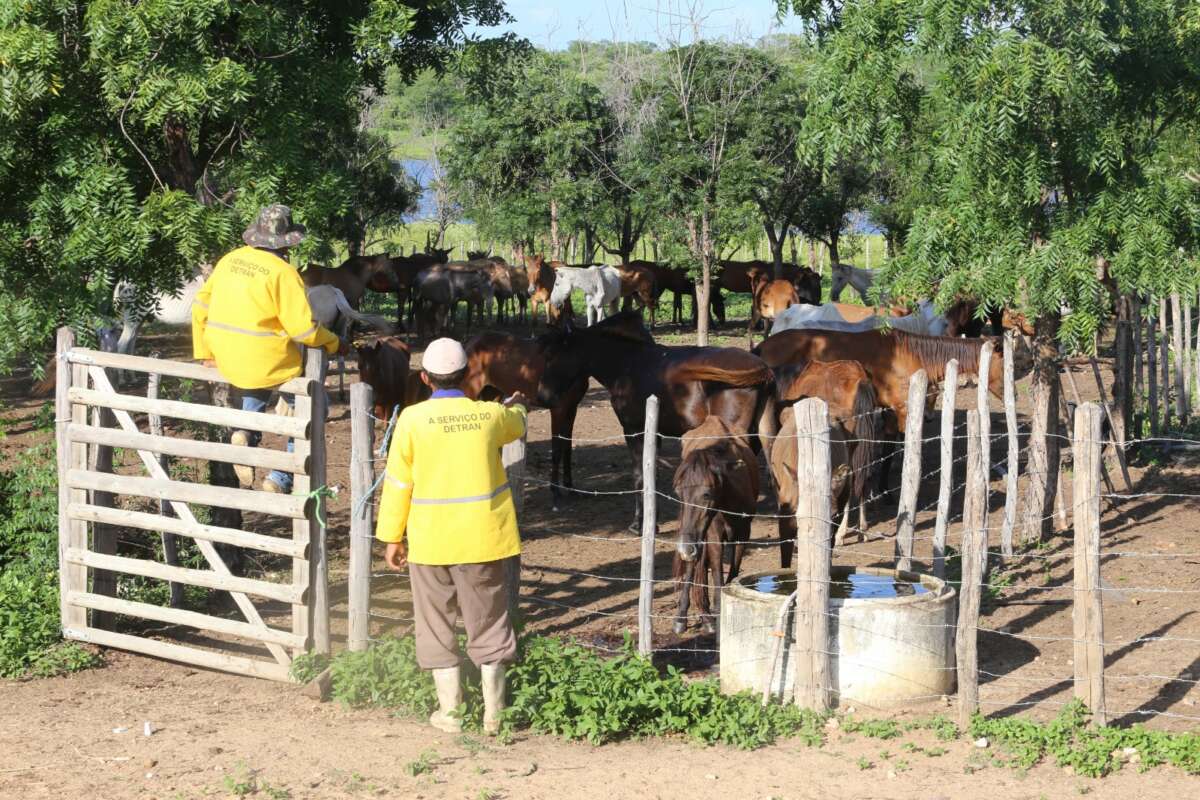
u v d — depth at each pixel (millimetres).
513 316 42125
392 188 44250
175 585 9164
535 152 40375
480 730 6531
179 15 8758
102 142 9555
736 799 5629
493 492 6324
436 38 12516
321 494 7441
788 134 30953
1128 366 14719
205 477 12492
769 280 32719
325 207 9875
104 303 10484
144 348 27609
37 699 7141
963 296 11406
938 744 6383
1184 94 11000
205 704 7094
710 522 8625
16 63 8828
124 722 6691
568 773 5941
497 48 12430
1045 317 11609
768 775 5957
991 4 9922
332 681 7230
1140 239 10008
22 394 20812
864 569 8344
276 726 6633
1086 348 10328
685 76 30125
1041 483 11500
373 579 10398
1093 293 10133
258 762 6020
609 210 38625
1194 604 9188
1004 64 9438
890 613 7031
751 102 29547
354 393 7402
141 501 11703
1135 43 10531
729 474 8648
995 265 10367
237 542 7691
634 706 6527
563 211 39219
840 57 10539
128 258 9484
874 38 10383
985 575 10281
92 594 8266
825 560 6848
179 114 9461
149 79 8906
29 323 9547
